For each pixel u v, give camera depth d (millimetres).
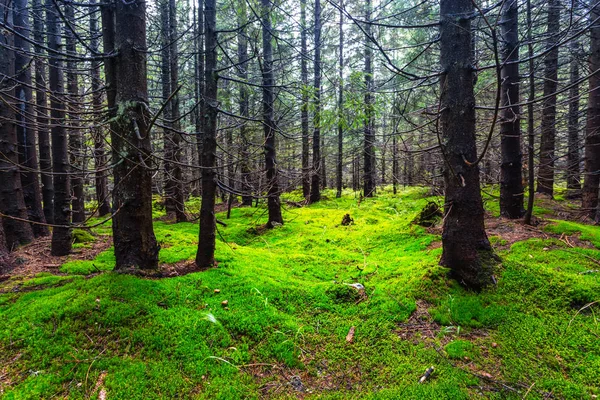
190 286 3660
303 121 11711
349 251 6051
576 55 6602
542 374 2424
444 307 3273
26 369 2430
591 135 6383
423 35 9805
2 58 5273
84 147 5777
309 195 13820
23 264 4586
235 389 2363
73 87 6871
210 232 4379
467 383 2350
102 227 7992
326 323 3248
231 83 9617
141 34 3758
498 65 1934
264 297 3602
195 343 2785
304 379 2527
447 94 3604
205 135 4195
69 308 3014
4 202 5469
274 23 5188
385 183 19875
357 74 5406
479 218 3637
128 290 3346
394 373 2518
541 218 6188
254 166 9422
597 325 2854
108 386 2303
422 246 5445
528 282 3438
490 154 8570
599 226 5570
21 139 6652
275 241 7082
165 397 2256
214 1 4043
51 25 5062
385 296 3604
